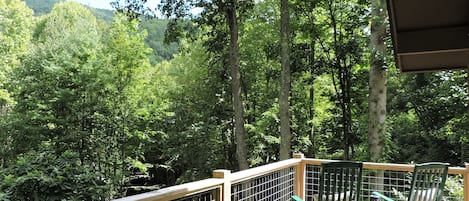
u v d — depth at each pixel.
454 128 9.77
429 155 11.40
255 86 15.38
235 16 11.73
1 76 15.42
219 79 15.18
